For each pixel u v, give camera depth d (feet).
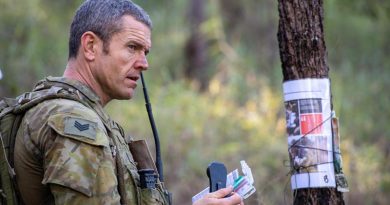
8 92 40.06
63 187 10.23
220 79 51.98
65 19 44.01
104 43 11.47
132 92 11.68
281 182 28.73
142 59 11.62
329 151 13.07
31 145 10.69
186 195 34.81
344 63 44.27
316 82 13.16
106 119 11.25
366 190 33.78
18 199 10.86
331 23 41.86
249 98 44.01
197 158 36.27
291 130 13.21
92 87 11.54
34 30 41.42
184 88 45.32
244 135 38.96
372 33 44.80
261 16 57.77
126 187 11.01
